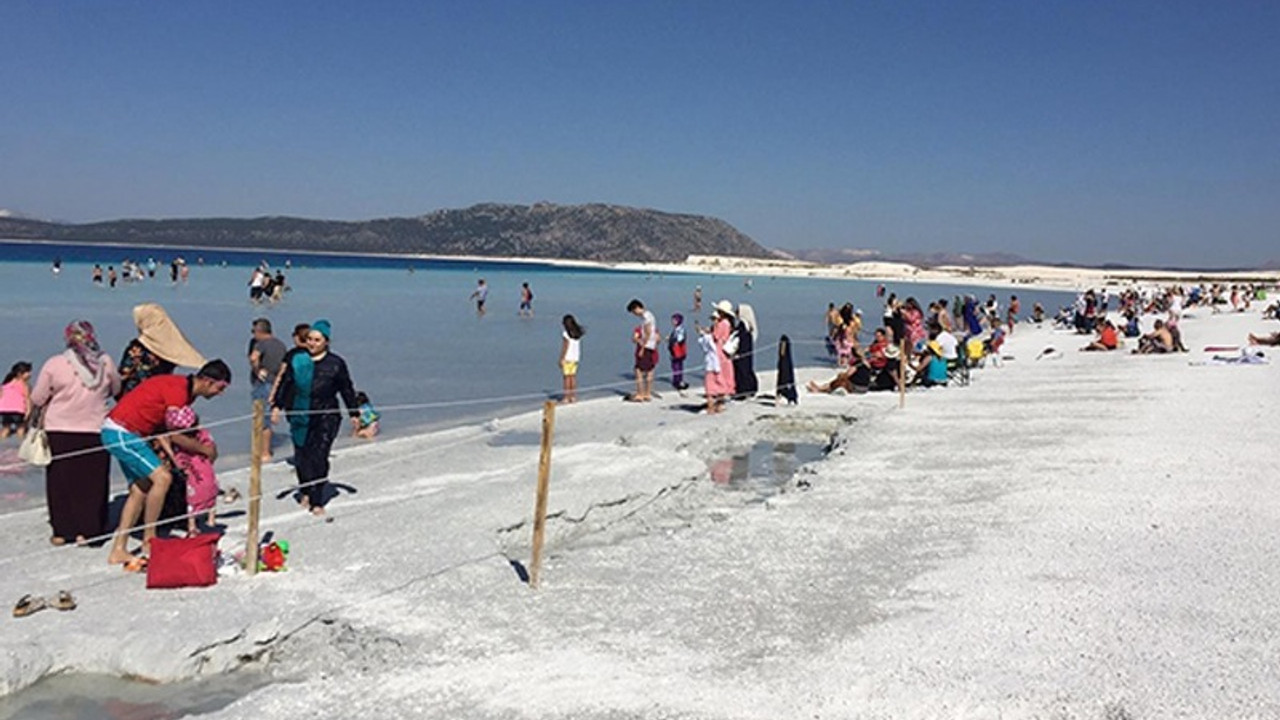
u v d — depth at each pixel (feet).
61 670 21.25
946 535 30.12
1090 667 19.92
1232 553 26.94
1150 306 189.16
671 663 20.94
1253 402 54.70
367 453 44.11
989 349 83.82
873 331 135.44
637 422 52.65
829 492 36.11
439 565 27.12
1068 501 33.63
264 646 22.17
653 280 386.73
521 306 142.72
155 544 25.17
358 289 204.54
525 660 21.18
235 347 84.28
